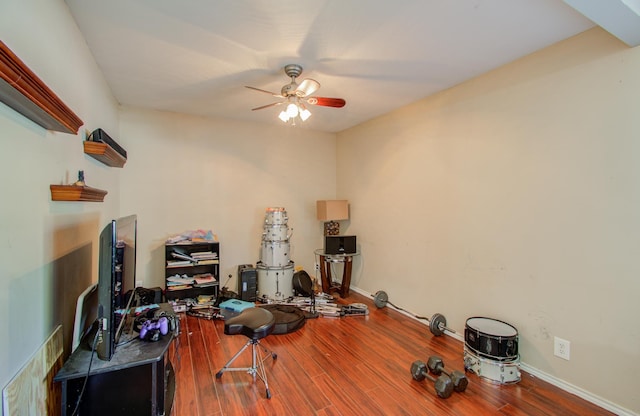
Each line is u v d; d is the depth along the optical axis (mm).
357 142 4367
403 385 2148
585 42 1985
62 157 1598
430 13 1771
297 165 4586
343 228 4711
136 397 1551
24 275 1187
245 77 2676
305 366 2385
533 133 2277
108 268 1424
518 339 2355
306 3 1679
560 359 2131
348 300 4062
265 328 2139
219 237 4043
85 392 1498
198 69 2518
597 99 1939
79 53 1924
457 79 2740
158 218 3688
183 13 1769
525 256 2340
